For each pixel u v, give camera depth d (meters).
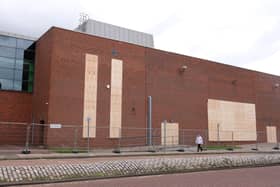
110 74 27.77
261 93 41.25
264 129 40.62
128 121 28.30
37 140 25.27
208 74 35.41
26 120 28.03
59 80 25.05
